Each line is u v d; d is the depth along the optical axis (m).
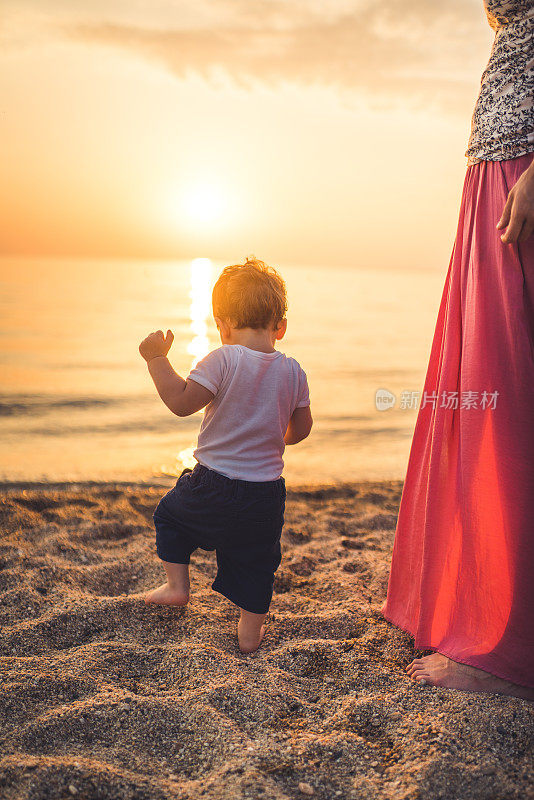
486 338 1.92
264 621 2.29
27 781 1.42
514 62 1.84
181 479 2.22
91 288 63.22
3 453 8.29
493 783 1.45
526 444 1.84
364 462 8.37
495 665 1.88
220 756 1.56
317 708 1.79
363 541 3.33
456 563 2.03
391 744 1.62
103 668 1.95
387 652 2.11
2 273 100.19
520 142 1.83
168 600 2.32
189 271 130.50
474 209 1.99
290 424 2.24
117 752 1.56
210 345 24.77
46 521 3.44
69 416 11.46
